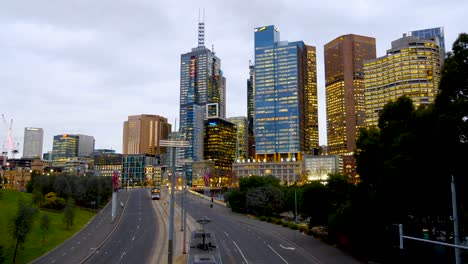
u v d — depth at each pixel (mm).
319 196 66625
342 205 58188
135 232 72500
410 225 48875
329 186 66938
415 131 42344
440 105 40875
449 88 39844
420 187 43562
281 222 87188
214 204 149625
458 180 40094
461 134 38812
